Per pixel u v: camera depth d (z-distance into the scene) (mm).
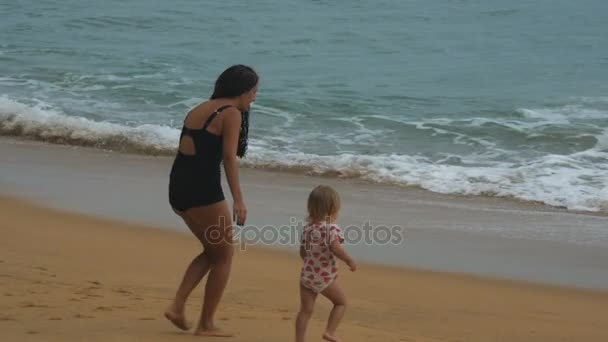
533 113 27656
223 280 8133
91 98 28438
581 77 34375
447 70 35625
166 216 15867
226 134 7754
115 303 9516
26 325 8125
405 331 9828
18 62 34375
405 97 30188
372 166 20750
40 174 19375
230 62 36219
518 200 18484
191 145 7801
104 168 20297
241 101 7949
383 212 17062
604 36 43281
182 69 34219
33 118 24406
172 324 8648
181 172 7844
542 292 12250
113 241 13930
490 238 15258
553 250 14562
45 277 10766
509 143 23719
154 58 36312
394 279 12633
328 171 20516
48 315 8633
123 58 36062
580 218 16969
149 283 11133
